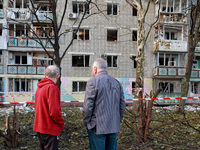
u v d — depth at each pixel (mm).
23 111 12094
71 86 18328
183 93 11305
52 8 6141
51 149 2697
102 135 2557
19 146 4426
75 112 11852
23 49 18000
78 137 5227
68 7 18438
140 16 11070
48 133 2682
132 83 19312
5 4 17766
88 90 2576
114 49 18953
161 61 20547
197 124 7113
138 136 4496
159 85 19688
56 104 2633
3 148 4262
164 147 4305
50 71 2893
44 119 2709
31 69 18031
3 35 17484
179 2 19766
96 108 2562
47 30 18609
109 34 20594
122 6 19094
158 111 11383
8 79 17719
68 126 6277
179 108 11188
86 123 2619
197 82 20406
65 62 18312
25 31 18359
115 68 18875
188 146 4375
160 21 18859
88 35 19562
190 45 11125
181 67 18875
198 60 20797
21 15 17891
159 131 5707
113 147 2670
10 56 18109
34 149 4211
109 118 2531
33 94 17891
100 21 18812
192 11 11016
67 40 18359
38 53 19094
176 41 18781
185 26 19219
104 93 2570
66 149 4301
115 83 2766
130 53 19094
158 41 18484
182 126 6457
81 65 19422
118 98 2705
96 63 2840
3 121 8055
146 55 19297
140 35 11188
